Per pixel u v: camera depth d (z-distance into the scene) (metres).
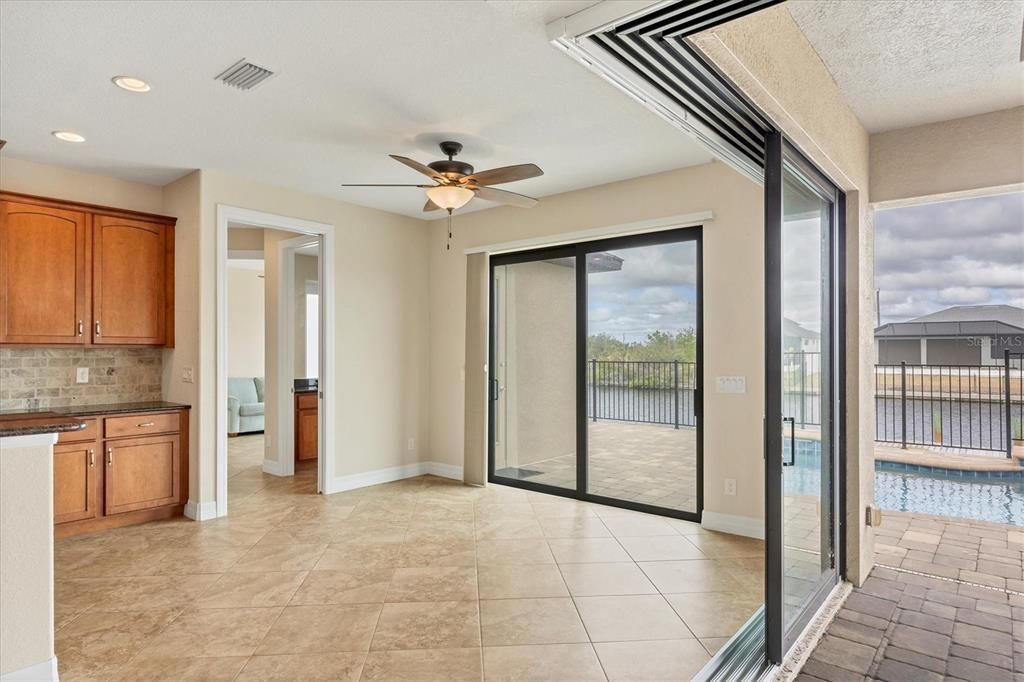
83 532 3.78
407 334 5.58
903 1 2.07
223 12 2.17
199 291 4.11
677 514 4.16
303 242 5.41
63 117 3.17
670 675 2.15
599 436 4.62
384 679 2.13
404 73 2.67
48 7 2.12
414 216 5.60
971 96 2.86
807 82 2.33
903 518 4.36
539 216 4.88
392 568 3.21
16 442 2.04
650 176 4.22
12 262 3.70
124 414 3.92
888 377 6.04
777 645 2.21
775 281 2.25
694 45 1.62
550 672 2.17
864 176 3.23
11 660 2.01
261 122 3.24
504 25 2.26
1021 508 4.56
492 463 5.38
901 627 2.61
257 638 2.43
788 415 2.38
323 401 4.90
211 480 4.18
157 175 4.24
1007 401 5.27
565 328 4.87
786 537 2.34
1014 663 2.30
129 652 2.31
